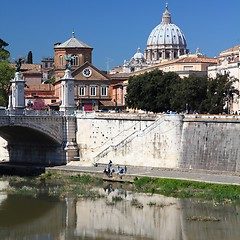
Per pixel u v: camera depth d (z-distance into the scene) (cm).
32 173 13800
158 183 11512
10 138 15438
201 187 10962
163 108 16962
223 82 16100
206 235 8050
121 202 10219
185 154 12650
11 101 16462
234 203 9900
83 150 14500
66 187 11712
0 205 10069
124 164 13475
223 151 12119
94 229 8500
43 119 14038
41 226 8688
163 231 8300
